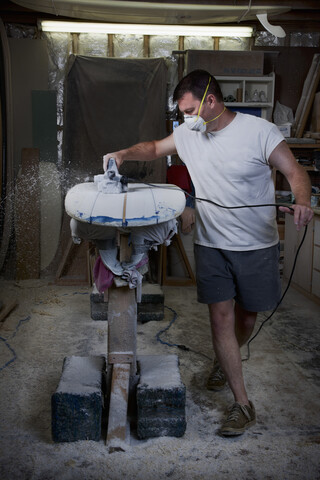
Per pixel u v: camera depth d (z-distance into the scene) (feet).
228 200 7.03
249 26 16.17
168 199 6.27
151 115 16.16
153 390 6.88
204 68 15.72
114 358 7.23
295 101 16.99
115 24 15.89
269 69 16.79
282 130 16.30
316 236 13.48
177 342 10.84
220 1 13.74
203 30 16.16
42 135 16.55
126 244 6.81
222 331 7.29
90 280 15.47
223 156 6.88
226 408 7.95
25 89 16.38
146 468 6.37
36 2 13.39
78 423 6.82
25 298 14.12
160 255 15.46
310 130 17.04
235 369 7.22
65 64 16.47
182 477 6.20
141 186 7.07
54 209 16.44
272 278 7.32
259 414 7.73
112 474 6.24
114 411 6.92
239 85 16.20
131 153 7.42
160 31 16.10
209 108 6.63
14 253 16.28
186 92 6.56
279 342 10.85
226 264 7.28
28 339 10.91
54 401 6.72
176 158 16.99
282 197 16.80
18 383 8.75
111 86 16.05
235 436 7.08
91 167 16.35
